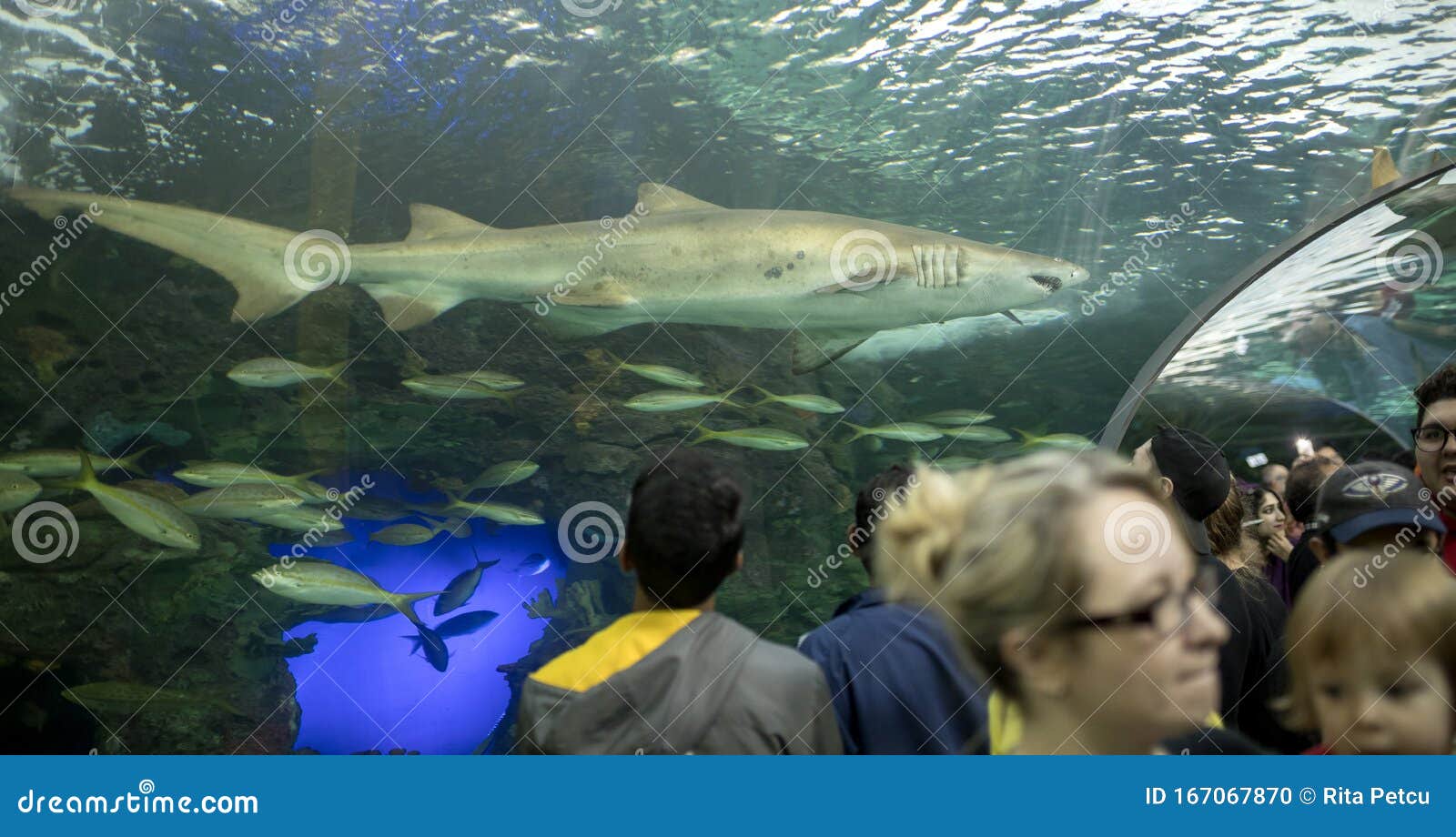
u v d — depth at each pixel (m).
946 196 12.54
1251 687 2.14
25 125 11.16
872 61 11.95
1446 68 10.66
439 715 8.49
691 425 9.63
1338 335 4.21
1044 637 0.83
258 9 11.20
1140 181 12.04
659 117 12.20
